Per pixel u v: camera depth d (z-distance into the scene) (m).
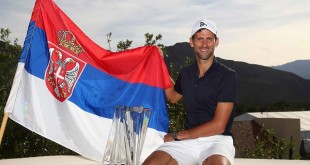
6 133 7.82
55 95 4.28
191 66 4.05
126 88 4.62
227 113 3.78
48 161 3.94
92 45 4.57
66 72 4.39
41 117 4.18
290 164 3.99
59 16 4.46
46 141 8.08
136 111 2.90
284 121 29.80
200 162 3.66
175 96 4.57
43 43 4.35
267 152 9.81
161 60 4.71
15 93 4.05
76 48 4.49
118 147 2.87
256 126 30.80
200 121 3.96
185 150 3.73
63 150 8.16
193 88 3.95
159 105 4.66
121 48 8.77
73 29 4.52
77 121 4.34
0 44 9.22
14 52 9.23
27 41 4.23
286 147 9.80
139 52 4.72
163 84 4.67
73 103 4.36
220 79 3.83
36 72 4.24
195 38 3.93
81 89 4.43
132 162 2.86
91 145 4.34
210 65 3.95
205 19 3.93
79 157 4.31
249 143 27.92
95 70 4.54
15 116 4.05
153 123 4.60
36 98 4.19
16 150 7.94
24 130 7.96
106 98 4.51
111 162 2.87
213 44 3.92
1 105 8.06
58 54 4.39
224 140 3.72
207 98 3.88
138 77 4.67
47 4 4.41
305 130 38.97
